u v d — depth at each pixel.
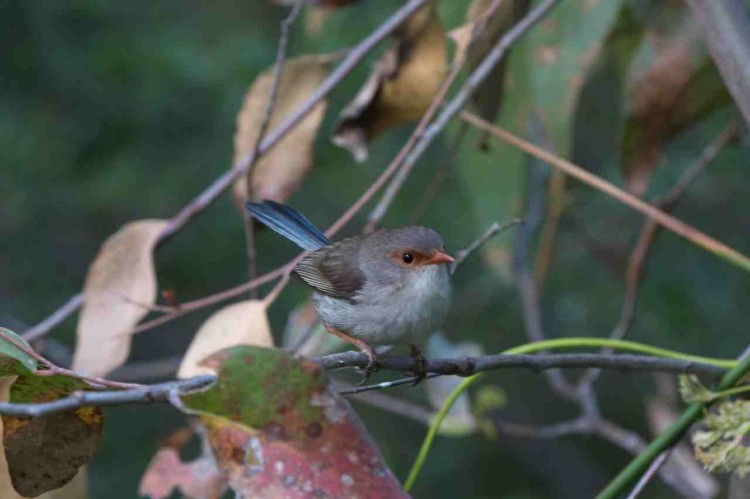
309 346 9.70
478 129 10.88
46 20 20.05
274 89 9.27
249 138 10.60
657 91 10.12
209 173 19.47
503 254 11.02
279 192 10.41
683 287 17.33
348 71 9.90
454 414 10.48
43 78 19.92
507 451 20.36
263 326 8.27
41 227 20.39
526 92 10.73
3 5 20.03
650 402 11.13
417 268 8.23
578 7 10.55
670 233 17.77
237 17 20.09
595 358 6.82
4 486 5.96
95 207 19.59
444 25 11.21
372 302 8.27
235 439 5.06
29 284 20.16
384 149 18.73
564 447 20.77
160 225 9.45
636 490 7.00
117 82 19.47
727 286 17.61
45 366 6.08
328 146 18.28
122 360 8.94
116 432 18.80
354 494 5.00
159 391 4.93
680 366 6.95
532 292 10.91
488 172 10.98
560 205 10.80
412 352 8.50
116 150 19.70
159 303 19.91
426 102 10.16
